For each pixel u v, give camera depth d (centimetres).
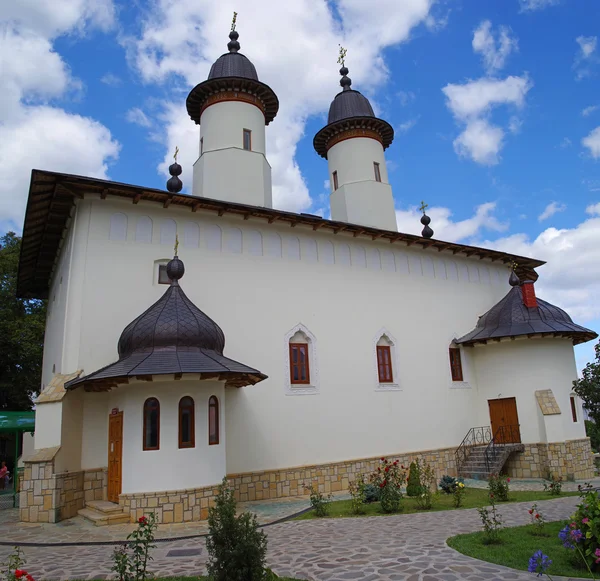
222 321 1487
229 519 569
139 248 1414
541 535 827
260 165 1919
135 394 1157
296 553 797
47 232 1559
